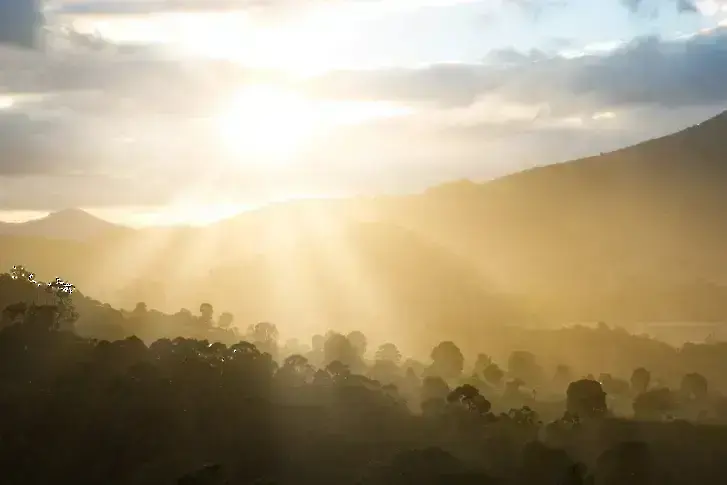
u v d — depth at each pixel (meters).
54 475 131.12
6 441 137.12
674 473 151.75
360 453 148.25
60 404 148.75
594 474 149.25
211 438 144.75
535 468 142.00
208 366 172.12
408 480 133.88
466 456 150.75
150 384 158.50
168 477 131.38
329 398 172.50
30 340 176.00
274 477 135.88
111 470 133.12
